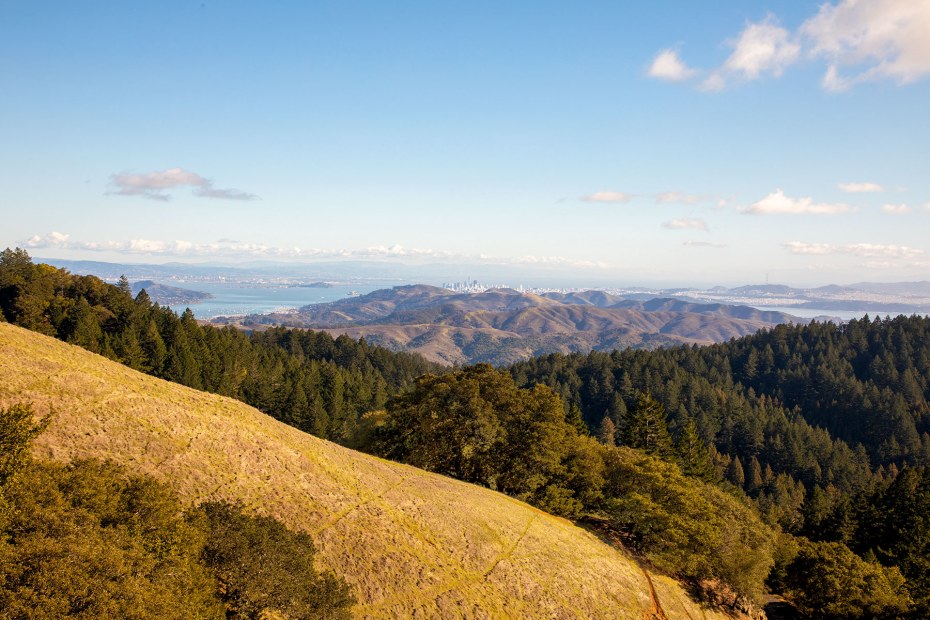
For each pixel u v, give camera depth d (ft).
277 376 375.45
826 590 147.95
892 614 136.67
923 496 208.54
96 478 59.93
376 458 155.84
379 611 85.81
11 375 90.68
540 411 182.80
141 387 109.91
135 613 45.88
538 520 145.89
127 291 417.08
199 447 98.99
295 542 75.10
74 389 95.66
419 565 100.27
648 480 167.73
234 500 89.40
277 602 65.05
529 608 102.94
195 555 62.95
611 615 112.98
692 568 143.23
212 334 380.37
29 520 48.62
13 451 55.16
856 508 235.61
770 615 161.99
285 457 112.16
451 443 179.52
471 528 121.90
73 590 43.83
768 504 342.03
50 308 307.58
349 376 444.14
